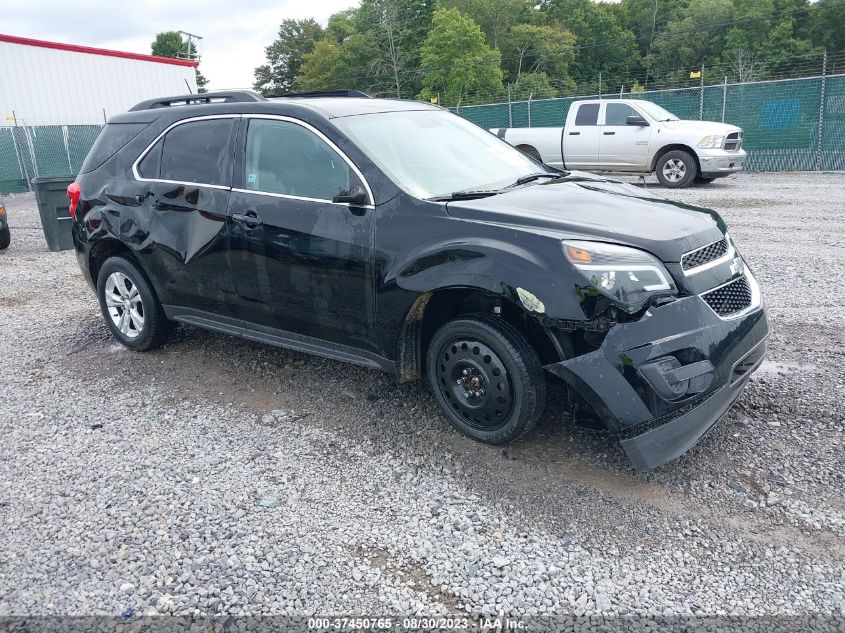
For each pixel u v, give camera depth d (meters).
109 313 5.68
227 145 4.68
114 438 4.21
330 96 5.28
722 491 3.34
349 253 3.98
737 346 3.47
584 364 3.31
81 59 30.50
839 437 3.75
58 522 3.35
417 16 85.94
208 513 3.37
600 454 3.72
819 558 2.86
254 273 4.49
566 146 16.06
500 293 3.43
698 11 95.62
